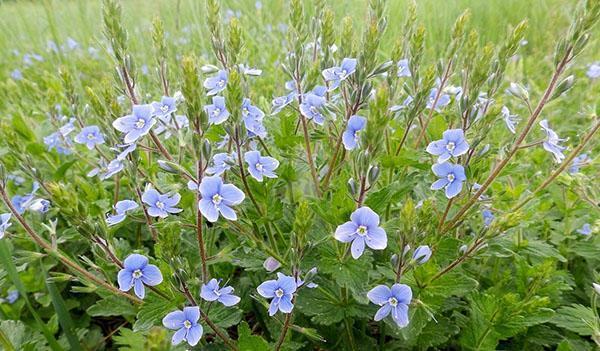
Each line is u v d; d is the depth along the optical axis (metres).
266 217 0.11
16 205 0.16
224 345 0.11
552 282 0.13
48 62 0.32
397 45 0.12
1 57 0.36
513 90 0.11
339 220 0.10
